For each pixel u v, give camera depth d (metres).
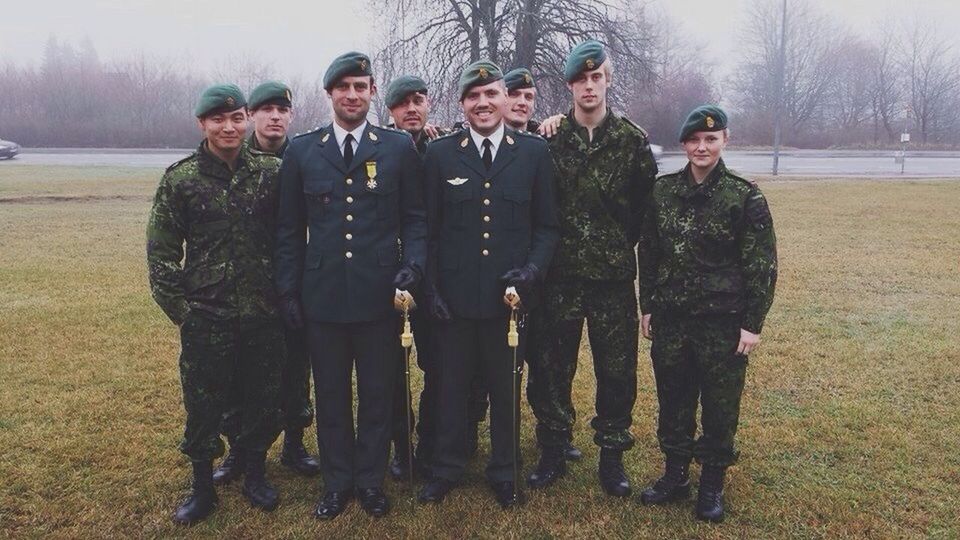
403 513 3.17
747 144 40.06
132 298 6.86
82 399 4.38
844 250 9.20
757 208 2.91
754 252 2.92
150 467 3.56
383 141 3.10
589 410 4.31
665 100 31.97
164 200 2.95
